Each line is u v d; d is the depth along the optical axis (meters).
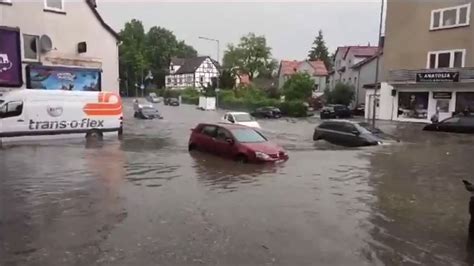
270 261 5.89
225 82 75.44
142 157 15.18
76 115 20.97
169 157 15.20
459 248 6.55
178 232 7.01
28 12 22.66
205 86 85.50
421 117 35.62
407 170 13.40
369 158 15.87
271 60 94.25
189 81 110.12
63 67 24.12
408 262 5.98
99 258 5.87
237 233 7.02
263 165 13.68
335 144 21.33
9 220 7.58
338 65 66.81
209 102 64.75
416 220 8.02
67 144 19.03
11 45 21.58
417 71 35.06
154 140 21.72
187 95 85.06
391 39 38.88
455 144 20.88
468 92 32.19
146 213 8.07
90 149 17.42
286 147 19.80
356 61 58.44
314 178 11.80
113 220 7.61
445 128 28.03
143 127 31.11
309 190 10.30
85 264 5.66
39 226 7.25
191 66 111.94
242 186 10.56
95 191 9.82
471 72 31.30
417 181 11.70
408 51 37.56
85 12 25.30
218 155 15.37
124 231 7.02
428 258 6.13
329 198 9.56
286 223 7.62
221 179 11.41
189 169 12.84
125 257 5.92
